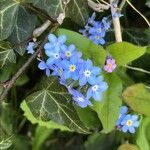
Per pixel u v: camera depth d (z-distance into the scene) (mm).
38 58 208
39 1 206
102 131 217
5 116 263
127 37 248
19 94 264
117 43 208
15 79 209
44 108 217
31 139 284
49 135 286
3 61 218
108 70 207
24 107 247
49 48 199
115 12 221
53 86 214
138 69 224
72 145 298
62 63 199
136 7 259
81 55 202
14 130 261
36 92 214
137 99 210
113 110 210
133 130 223
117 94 211
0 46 214
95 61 207
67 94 216
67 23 234
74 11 218
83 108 222
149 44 237
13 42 215
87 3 221
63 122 220
